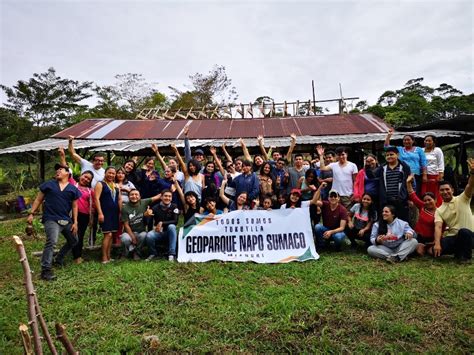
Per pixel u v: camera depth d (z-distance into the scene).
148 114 19.81
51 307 4.09
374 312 3.87
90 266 5.57
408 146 7.07
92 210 6.05
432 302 4.08
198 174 6.91
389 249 5.79
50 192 5.32
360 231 6.25
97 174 6.68
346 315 3.79
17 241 1.99
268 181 7.07
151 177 7.40
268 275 5.15
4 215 12.61
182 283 4.78
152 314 3.93
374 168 6.68
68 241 5.51
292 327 3.60
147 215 6.00
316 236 6.48
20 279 5.04
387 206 5.85
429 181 6.99
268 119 17.42
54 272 5.30
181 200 6.59
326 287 4.54
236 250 6.06
